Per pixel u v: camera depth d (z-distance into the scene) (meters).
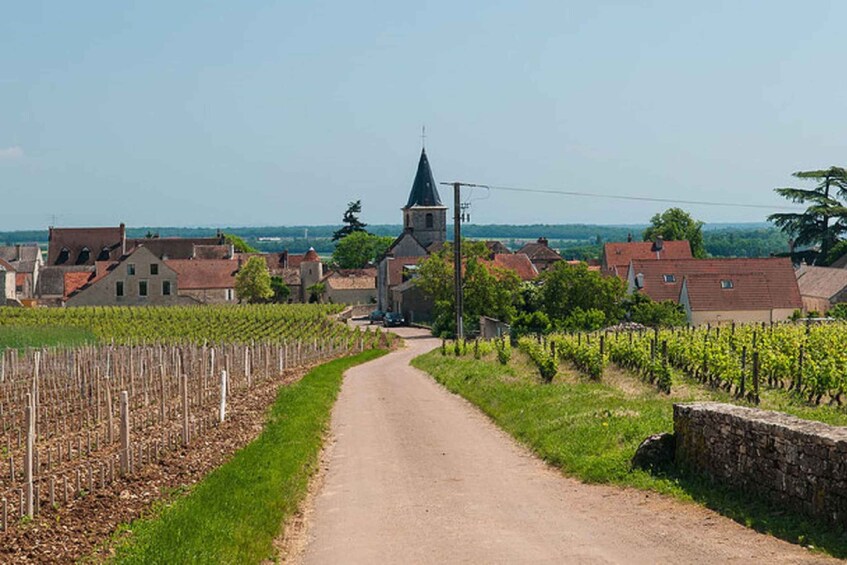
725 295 78.19
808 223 101.31
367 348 74.94
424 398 33.03
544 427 22.08
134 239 157.25
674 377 30.95
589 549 12.28
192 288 128.25
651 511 14.12
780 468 13.09
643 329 54.50
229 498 14.98
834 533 11.58
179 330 83.06
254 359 44.50
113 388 35.22
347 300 140.62
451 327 89.81
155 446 20.22
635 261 84.06
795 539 11.71
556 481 17.31
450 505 15.79
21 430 24.98
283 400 29.88
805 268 96.44
